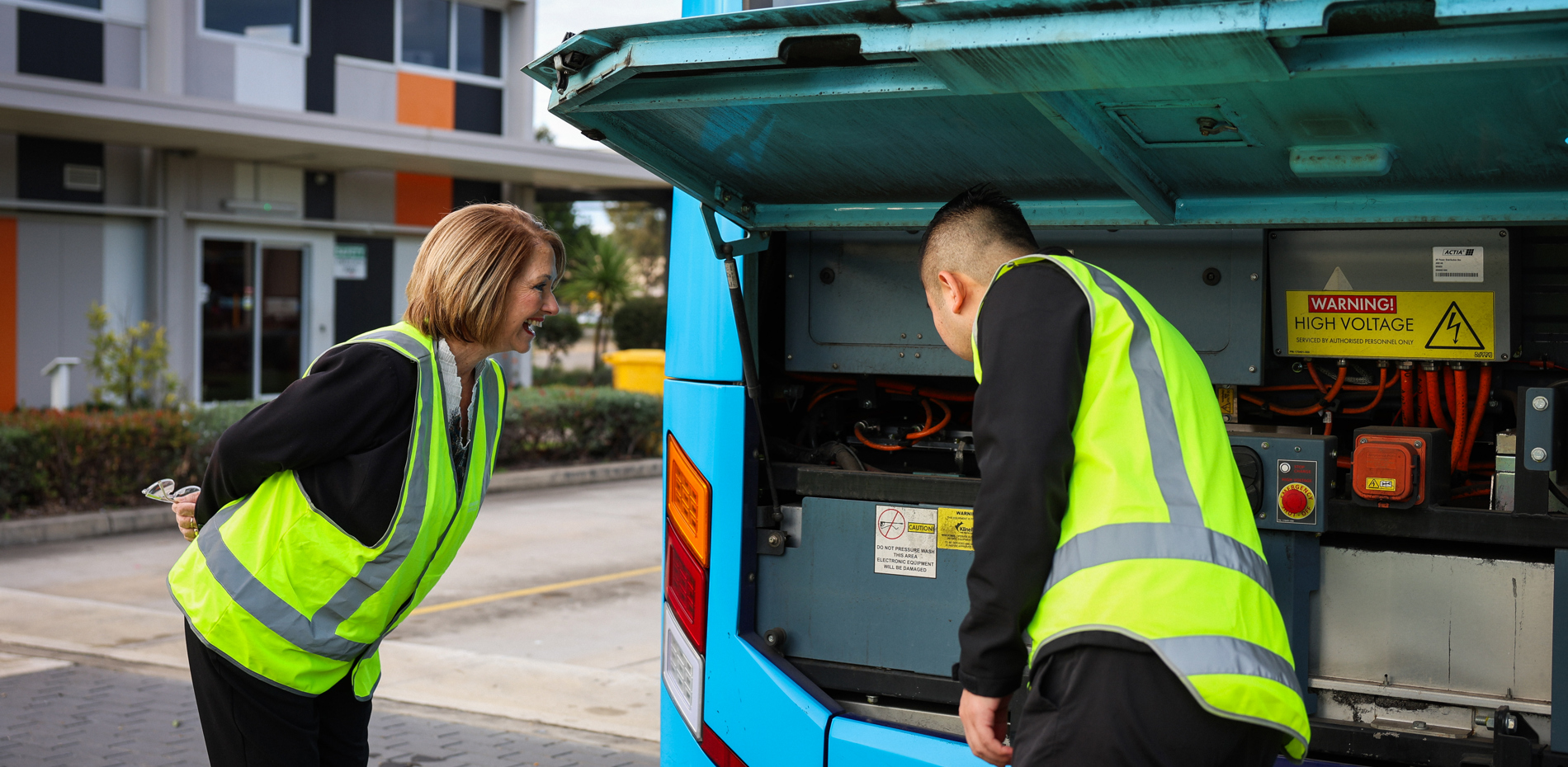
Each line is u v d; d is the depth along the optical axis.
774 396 3.08
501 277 2.30
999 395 1.81
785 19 1.89
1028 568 1.77
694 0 2.71
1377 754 2.33
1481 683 2.29
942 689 2.63
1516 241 2.60
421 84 16.81
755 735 2.73
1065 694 1.78
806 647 2.78
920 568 2.66
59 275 14.08
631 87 2.17
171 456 10.12
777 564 2.82
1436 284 2.67
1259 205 2.57
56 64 13.69
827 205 2.86
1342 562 2.39
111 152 14.35
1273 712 1.74
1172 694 1.72
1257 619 1.80
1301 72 1.75
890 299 2.96
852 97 2.02
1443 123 1.99
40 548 8.80
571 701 5.20
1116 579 1.76
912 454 3.20
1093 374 1.85
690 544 2.89
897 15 1.82
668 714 3.05
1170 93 1.95
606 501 11.48
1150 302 2.79
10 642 6.09
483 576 8.00
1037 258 1.94
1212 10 1.64
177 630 6.36
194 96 13.84
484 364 2.54
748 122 2.29
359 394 2.21
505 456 12.99
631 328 22.78
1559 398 2.23
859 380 3.15
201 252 15.16
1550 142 2.04
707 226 2.71
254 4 15.16
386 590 2.32
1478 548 2.37
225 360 15.48
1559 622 2.18
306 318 16.25
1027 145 2.31
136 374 13.43
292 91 15.54
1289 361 2.89
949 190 2.69
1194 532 1.79
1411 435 2.34
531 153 15.77
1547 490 2.22
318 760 2.38
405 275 17.17
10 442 9.17
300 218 15.98
